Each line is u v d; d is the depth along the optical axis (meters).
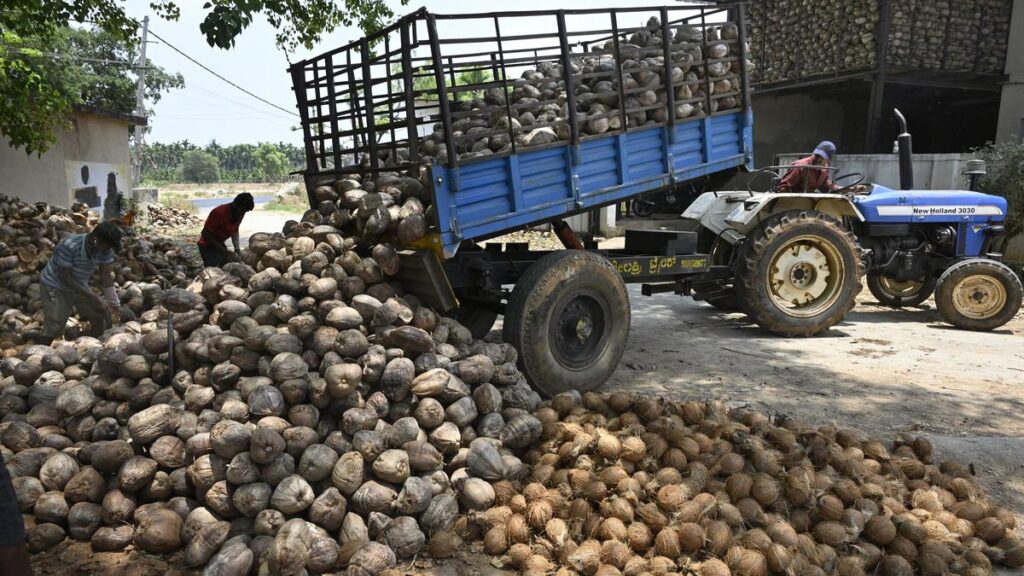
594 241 6.96
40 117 9.85
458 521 3.34
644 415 4.06
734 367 6.12
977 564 3.01
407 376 3.63
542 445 3.85
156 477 3.23
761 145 17.03
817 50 14.62
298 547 2.78
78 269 5.68
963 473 3.82
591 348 5.20
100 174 16.78
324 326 3.79
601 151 5.22
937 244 8.41
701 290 7.95
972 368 6.10
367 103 5.06
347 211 4.67
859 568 2.97
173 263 9.27
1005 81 13.76
